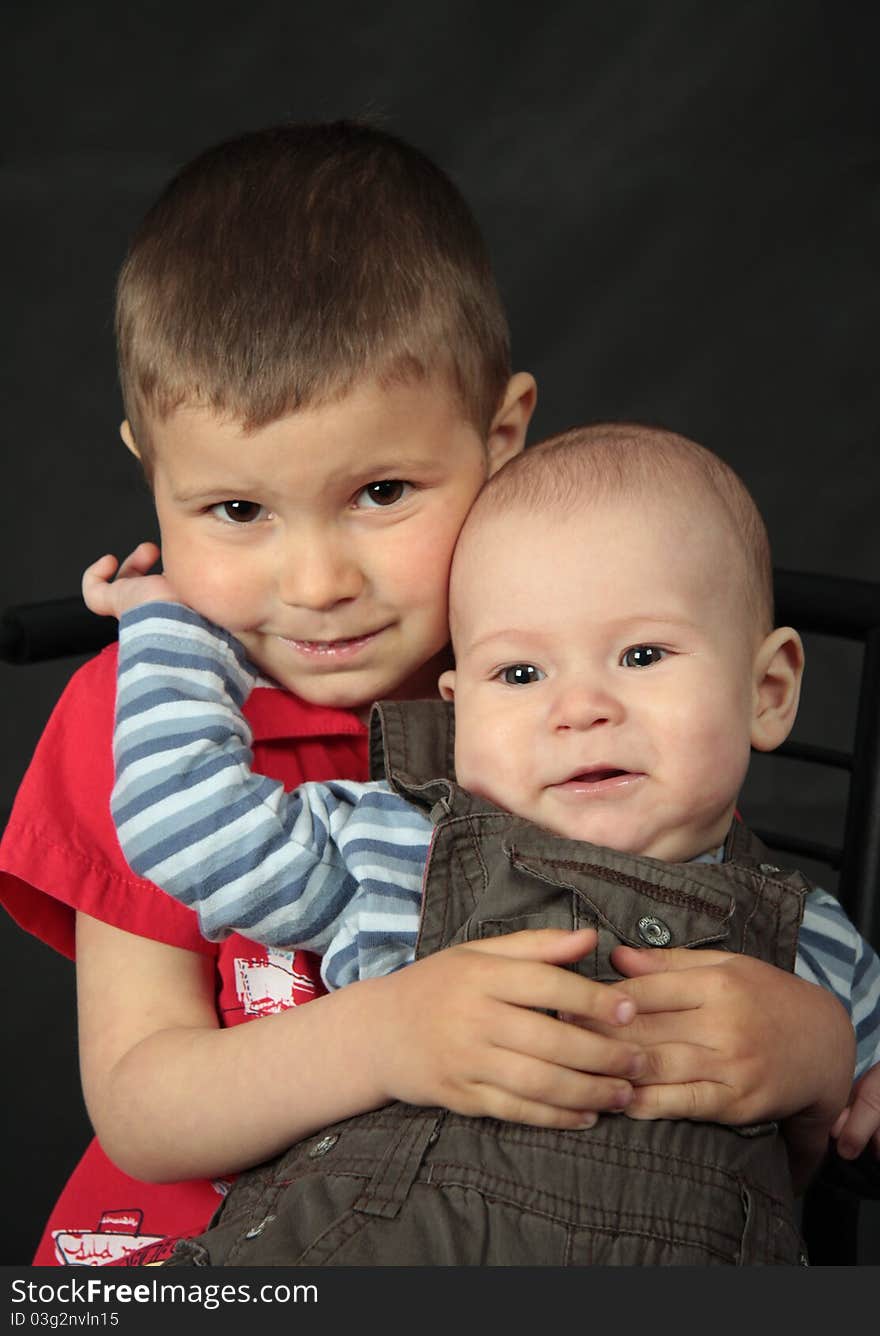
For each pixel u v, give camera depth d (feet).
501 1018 2.88
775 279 7.40
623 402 7.47
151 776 3.35
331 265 3.47
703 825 3.35
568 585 3.33
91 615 4.28
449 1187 2.89
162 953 3.54
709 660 3.32
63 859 3.51
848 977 3.58
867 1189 3.47
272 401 3.32
